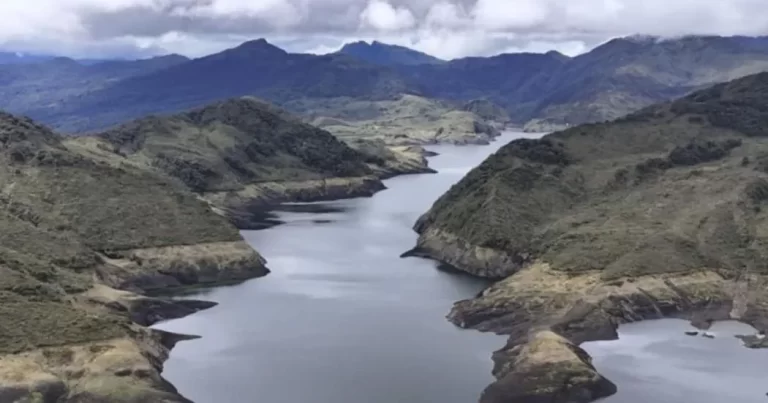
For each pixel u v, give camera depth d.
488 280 173.62
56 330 114.00
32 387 103.38
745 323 138.62
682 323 139.12
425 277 176.50
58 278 142.75
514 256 176.38
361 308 151.75
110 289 147.75
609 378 114.31
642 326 137.50
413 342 131.62
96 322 118.31
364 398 108.25
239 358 123.94
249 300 158.00
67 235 169.50
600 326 133.88
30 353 108.94
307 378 115.62
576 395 107.38
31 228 162.38
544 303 142.50
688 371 117.12
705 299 143.88
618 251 154.75
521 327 135.88
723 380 113.69
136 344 118.31
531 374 111.44
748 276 149.00
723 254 155.88
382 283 170.88
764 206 174.25
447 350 127.69
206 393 109.88
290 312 149.25
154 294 163.00
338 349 128.25
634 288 143.62
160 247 176.12
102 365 110.00
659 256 150.88
